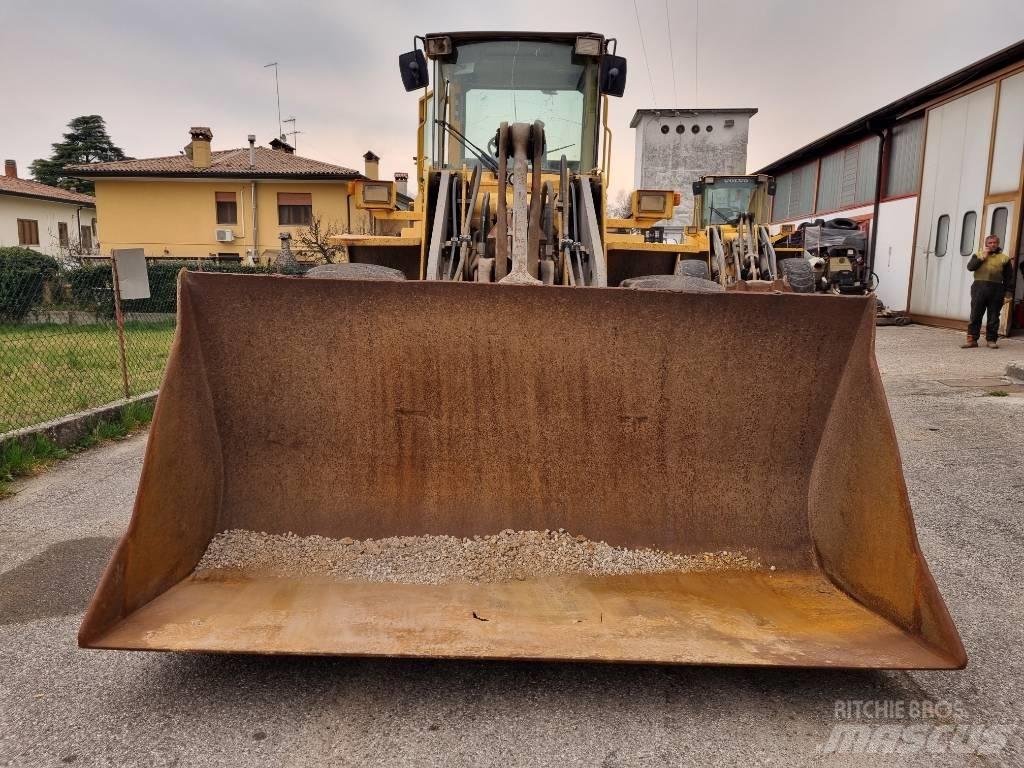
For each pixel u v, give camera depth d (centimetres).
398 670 266
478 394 309
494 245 482
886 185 1720
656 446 312
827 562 296
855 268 1641
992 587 340
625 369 307
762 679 263
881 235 1720
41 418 643
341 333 304
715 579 294
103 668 268
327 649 233
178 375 282
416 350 305
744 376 307
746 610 270
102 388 822
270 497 313
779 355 305
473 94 557
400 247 533
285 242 2505
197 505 292
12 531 412
